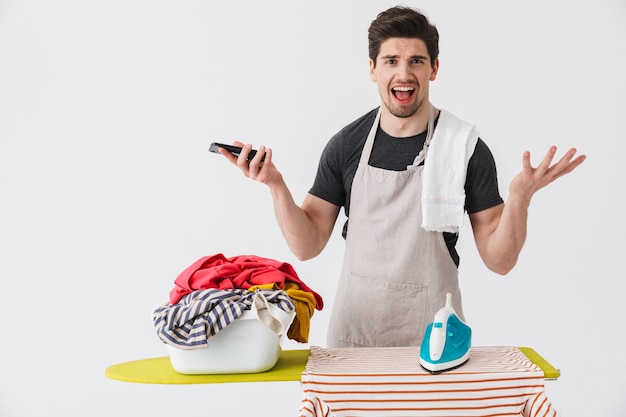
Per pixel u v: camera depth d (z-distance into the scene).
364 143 2.29
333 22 3.39
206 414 3.69
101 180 3.54
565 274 3.46
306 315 1.96
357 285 2.29
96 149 3.53
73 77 3.50
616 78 3.33
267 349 1.86
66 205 3.57
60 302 3.62
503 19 3.33
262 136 3.46
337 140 2.33
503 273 2.22
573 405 3.52
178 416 3.68
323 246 2.39
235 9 3.43
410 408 1.80
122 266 3.58
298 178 3.46
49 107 3.52
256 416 3.69
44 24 3.48
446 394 1.80
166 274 3.57
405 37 2.10
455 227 2.18
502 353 1.98
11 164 3.55
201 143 3.50
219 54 3.45
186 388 3.68
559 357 3.50
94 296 3.61
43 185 3.56
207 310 1.83
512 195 2.00
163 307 1.92
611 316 3.47
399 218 2.24
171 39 3.47
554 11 3.32
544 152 3.37
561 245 3.45
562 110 3.35
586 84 3.34
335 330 2.33
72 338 3.63
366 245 2.28
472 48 3.35
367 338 2.29
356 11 3.38
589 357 3.50
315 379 1.81
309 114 3.43
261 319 1.83
